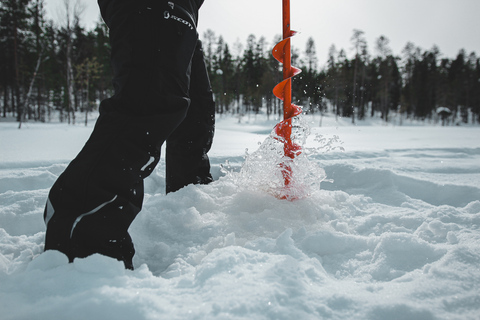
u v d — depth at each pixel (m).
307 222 1.33
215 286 0.72
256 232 1.22
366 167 2.15
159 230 1.29
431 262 0.96
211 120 1.78
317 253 1.09
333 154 3.27
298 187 1.52
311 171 1.58
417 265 0.96
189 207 1.47
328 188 2.03
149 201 1.57
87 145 0.93
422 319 0.64
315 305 0.66
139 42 0.98
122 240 0.89
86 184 0.85
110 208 0.89
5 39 22.75
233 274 0.77
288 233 1.05
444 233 1.18
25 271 0.79
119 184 0.90
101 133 0.94
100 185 0.87
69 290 0.70
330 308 0.67
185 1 1.12
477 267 0.83
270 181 1.54
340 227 1.29
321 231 1.14
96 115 28.06
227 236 1.12
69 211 0.86
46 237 0.84
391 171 2.04
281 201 1.47
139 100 0.97
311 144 4.69
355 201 1.65
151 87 0.98
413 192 1.95
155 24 1.00
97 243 0.84
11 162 2.64
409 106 44.34
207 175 1.83
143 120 0.96
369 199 1.76
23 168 2.58
